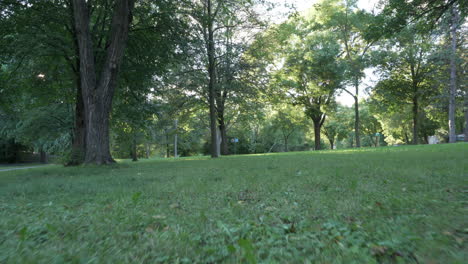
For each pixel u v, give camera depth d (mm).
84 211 3592
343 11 27703
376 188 4453
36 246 2320
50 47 13453
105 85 12391
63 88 17953
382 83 31891
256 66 21453
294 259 1923
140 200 4168
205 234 2588
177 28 15438
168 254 2090
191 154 67500
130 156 56219
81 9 11875
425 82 32406
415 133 32969
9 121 33406
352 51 29938
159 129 25125
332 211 3199
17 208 4012
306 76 29391
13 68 15789
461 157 8844
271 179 5836
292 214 3131
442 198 3604
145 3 15164
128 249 2223
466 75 27516
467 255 1880
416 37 27172
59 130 23953
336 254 2002
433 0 11180
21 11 13375
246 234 2506
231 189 4836
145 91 17734
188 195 4461
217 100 24484
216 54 19062
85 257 2043
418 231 2432
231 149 62125
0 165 42062
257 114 26109
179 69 21453
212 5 20109
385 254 1997
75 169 10820
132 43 15781
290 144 64375
